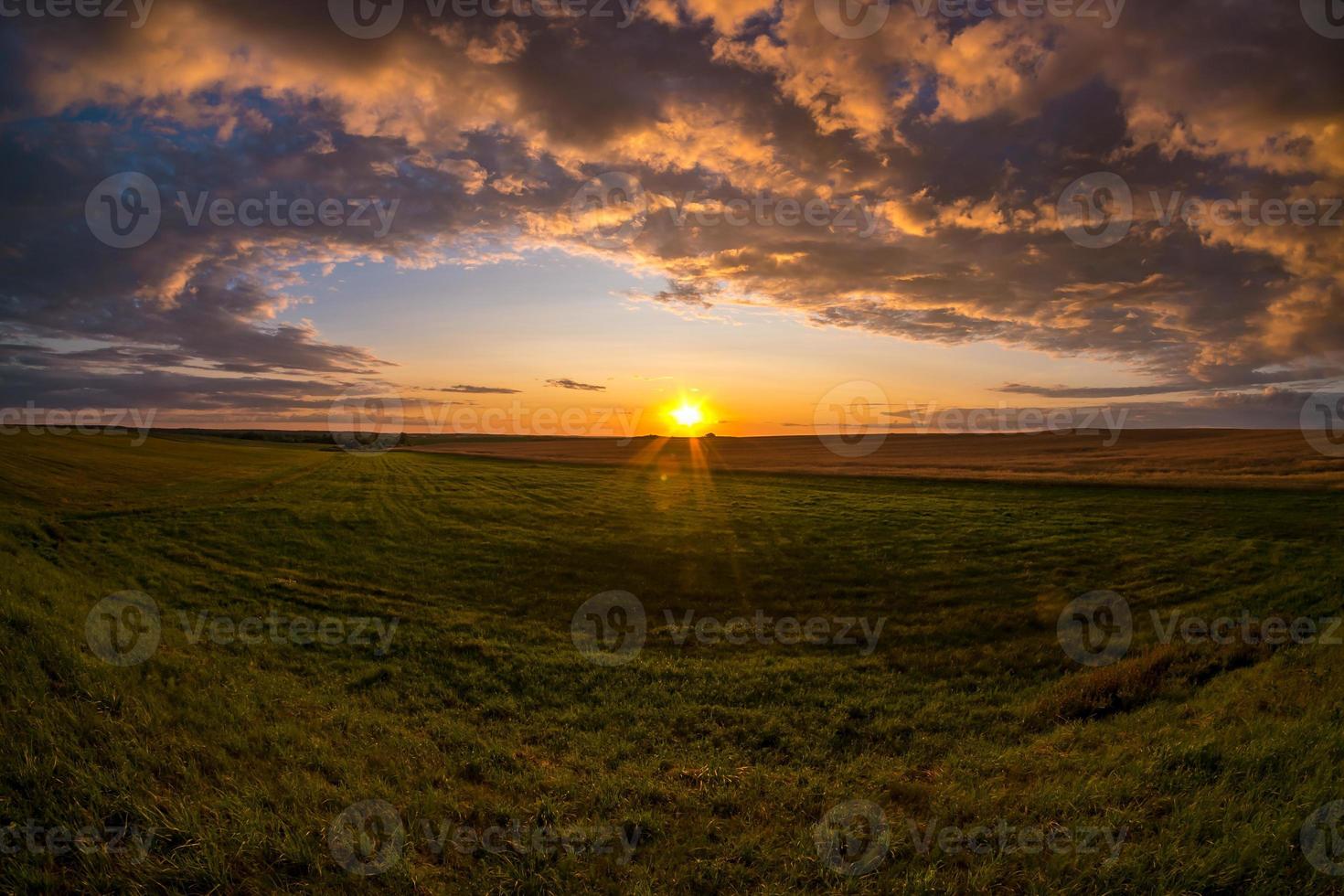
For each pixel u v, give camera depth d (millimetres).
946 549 21281
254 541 22281
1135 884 4461
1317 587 14547
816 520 28047
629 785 6789
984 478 42219
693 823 5930
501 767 7164
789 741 8438
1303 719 6938
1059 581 17078
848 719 9273
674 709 9500
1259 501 27078
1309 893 4234
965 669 11367
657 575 18844
